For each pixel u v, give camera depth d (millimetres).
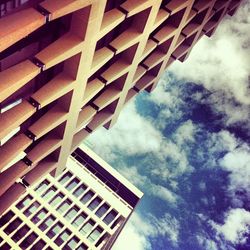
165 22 18375
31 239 49938
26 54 10484
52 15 8398
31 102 11359
